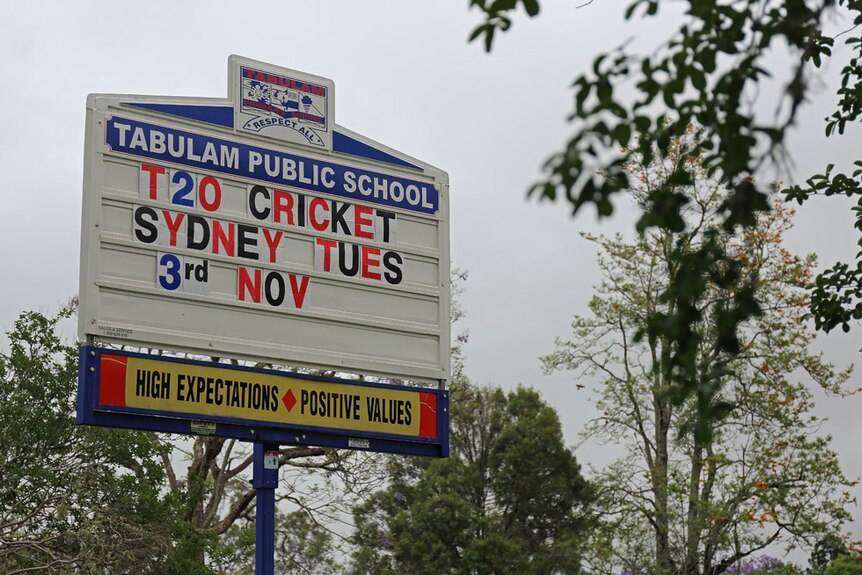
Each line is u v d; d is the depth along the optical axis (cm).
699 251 554
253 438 1389
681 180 559
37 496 2164
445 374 1534
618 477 2903
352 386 1463
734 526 2745
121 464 2284
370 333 1491
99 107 1369
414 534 4244
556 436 4431
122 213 1359
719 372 556
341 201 1503
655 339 560
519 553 4072
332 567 3181
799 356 2792
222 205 1422
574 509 4400
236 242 1420
